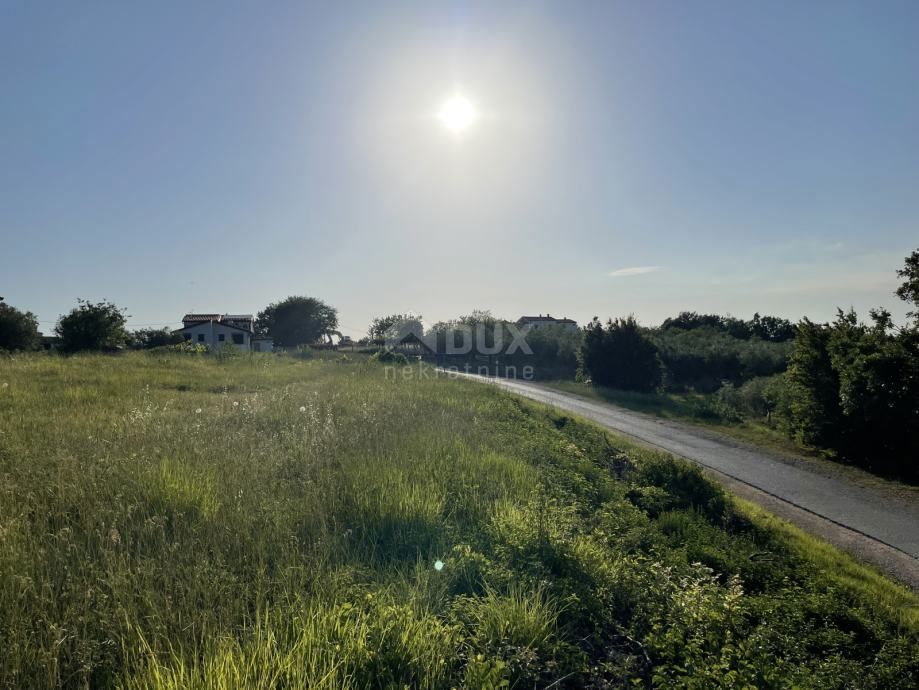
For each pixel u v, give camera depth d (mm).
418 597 4090
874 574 7477
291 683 2939
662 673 3719
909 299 14625
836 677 4379
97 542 4340
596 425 18609
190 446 7301
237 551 4465
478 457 8633
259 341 69938
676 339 41438
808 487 12328
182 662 2896
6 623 3250
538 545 5293
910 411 13828
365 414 10977
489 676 3178
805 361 16688
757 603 5574
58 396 11562
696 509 9453
